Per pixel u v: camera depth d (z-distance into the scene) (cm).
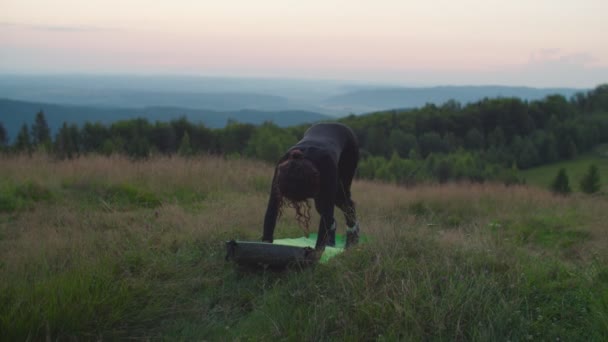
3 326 329
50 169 1011
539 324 355
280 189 442
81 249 500
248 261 452
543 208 1141
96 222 656
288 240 598
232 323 388
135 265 463
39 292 372
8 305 354
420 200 1089
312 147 476
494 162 7706
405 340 332
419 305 366
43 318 342
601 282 424
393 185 1875
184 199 895
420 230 542
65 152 1492
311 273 434
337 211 855
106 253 477
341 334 349
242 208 759
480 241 520
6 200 753
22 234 592
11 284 389
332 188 476
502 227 852
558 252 641
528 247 680
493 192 1371
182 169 1082
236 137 5659
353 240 564
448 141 8350
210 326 379
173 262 486
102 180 937
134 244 531
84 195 857
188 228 604
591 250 624
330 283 413
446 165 4978
